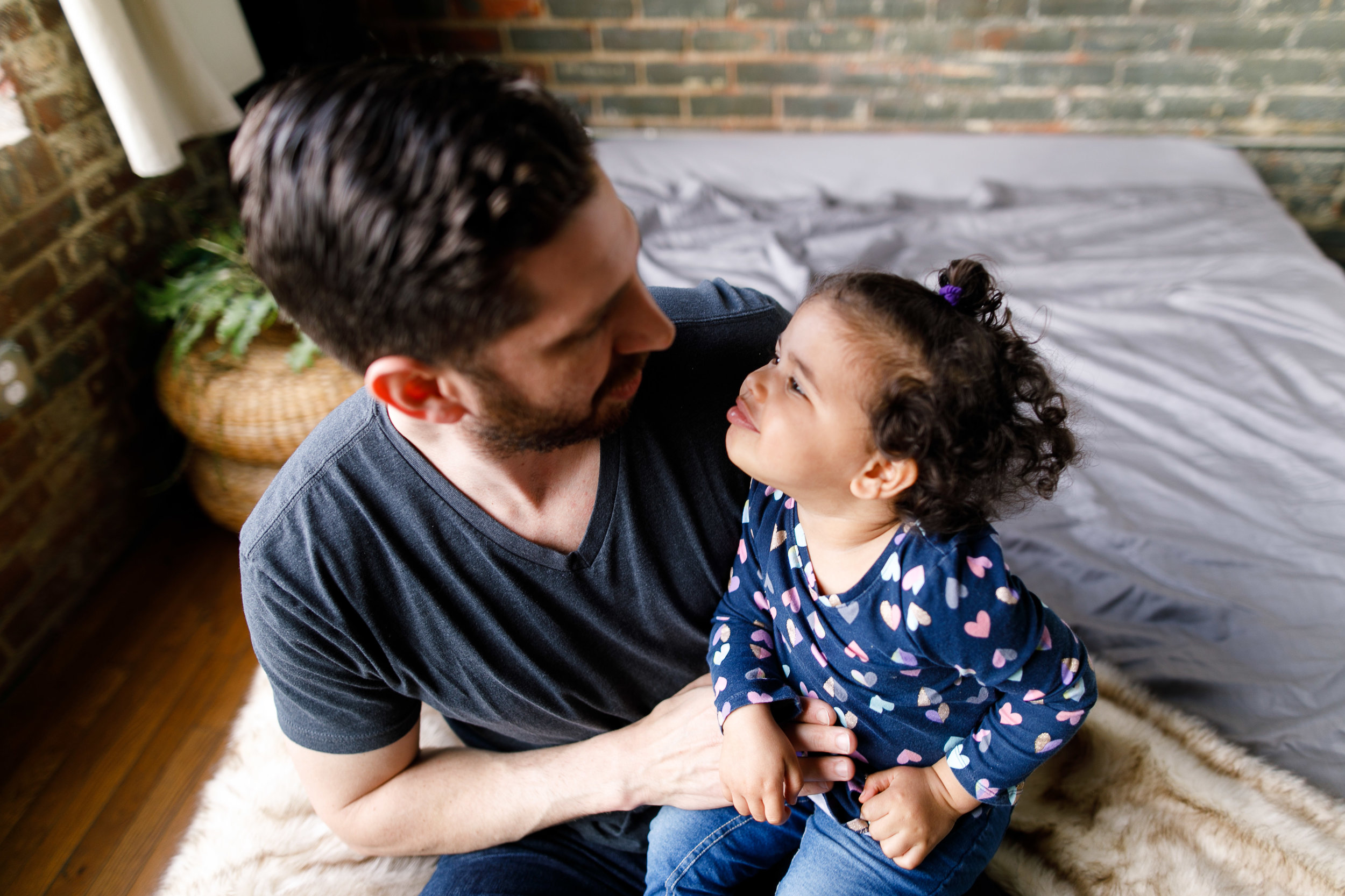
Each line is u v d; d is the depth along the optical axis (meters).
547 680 0.92
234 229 2.01
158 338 2.18
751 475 0.86
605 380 0.74
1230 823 1.16
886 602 0.85
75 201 1.91
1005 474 0.84
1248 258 2.18
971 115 2.82
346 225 0.60
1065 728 0.85
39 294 1.83
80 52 1.89
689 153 2.86
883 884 0.92
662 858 1.01
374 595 0.84
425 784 1.00
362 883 1.20
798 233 2.47
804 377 0.83
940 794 0.92
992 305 0.87
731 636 0.95
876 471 0.82
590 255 0.63
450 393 0.70
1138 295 2.15
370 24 2.84
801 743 0.92
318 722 0.93
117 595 2.01
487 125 0.59
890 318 0.81
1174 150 2.67
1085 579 1.55
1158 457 1.74
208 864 1.27
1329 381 1.83
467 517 0.82
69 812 1.58
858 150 2.80
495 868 1.02
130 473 2.13
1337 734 1.27
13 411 1.78
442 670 0.91
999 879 1.14
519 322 0.63
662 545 0.90
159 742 1.70
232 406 1.82
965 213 2.51
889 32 2.71
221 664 1.84
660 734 0.96
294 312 0.70
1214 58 2.59
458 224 0.58
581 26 2.81
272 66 2.56
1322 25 2.48
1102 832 1.17
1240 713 1.33
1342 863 1.11
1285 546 1.54
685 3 2.73
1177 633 1.46
